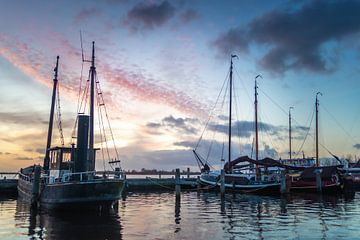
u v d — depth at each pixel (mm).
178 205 32094
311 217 23344
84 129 27453
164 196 43500
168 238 16547
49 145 37219
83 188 24531
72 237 16906
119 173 27219
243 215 24672
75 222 21359
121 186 26078
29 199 31891
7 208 28922
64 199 24453
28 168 39719
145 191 52344
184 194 46562
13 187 45406
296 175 47219
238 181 47594
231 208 29297
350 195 43188
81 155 27141
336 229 18750
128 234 17562
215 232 18047
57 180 27969
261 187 44281
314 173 45875
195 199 38875
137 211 27078
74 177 26844
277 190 43281
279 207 29766
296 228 19109
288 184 43375
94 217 23406
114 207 28344
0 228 19375
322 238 16453
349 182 44781
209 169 57344
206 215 24766
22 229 19062
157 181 56688
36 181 28406
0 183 45031
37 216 23969
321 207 29531
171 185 57031
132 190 53594
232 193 47281
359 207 29422
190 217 23719
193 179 61625
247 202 34812
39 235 17438
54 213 25125
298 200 36656
